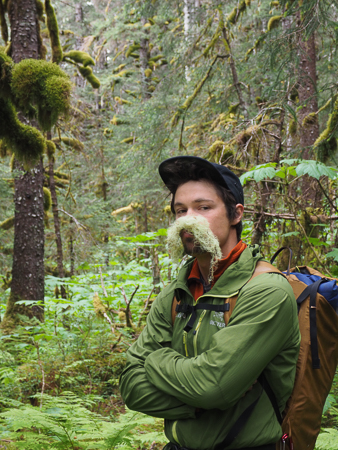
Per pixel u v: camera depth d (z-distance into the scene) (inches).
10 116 166.2
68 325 200.8
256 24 364.2
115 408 132.0
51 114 158.9
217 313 50.4
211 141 216.8
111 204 485.1
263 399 48.3
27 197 243.8
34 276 241.6
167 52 327.0
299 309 53.9
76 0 722.2
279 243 147.3
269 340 46.8
